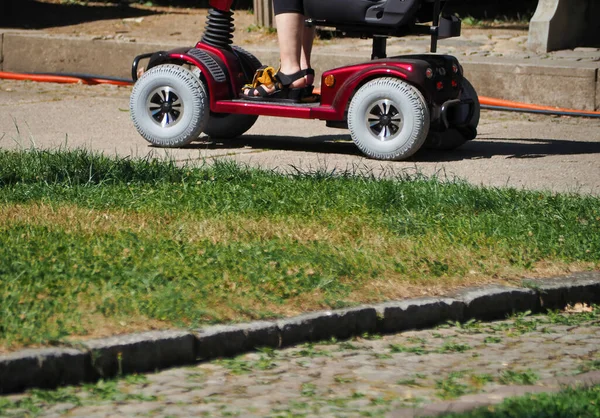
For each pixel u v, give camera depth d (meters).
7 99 24.62
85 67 29.47
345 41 29.86
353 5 16.55
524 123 22.36
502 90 24.62
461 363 8.02
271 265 9.51
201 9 38.16
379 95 16.58
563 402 6.74
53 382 7.20
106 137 19.20
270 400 7.09
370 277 9.48
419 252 10.33
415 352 8.31
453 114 17.28
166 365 7.70
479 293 9.34
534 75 24.16
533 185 14.88
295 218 11.56
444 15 17.28
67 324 7.68
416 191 12.91
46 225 10.72
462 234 11.07
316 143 19.17
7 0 36.16
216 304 8.45
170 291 8.50
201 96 17.56
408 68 16.39
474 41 29.39
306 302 8.73
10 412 6.72
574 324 9.29
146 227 10.90
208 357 7.91
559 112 23.30
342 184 13.48
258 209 11.95
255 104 17.33
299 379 7.56
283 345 8.27
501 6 36.88
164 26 33.16
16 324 7.54
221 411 6.86
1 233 10.23
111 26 33.16
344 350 8.30
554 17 27.09
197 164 15.56
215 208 11.92
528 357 8.23
